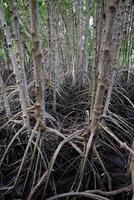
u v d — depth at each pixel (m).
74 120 3.08
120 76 4.32
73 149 2.29
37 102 1.94
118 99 3.58
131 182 1.73
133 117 3.36
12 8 1.86
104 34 1.52
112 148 2.31
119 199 1.96
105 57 1.55
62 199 2.01
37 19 1.57
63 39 4.55
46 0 2.58
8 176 2.29
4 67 5.23
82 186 2.04
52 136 2.33
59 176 2.22
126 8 2.85
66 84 4.24
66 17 4.14
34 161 2.18
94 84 1.89
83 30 4.00
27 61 5.25
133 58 4.51
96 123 1.89
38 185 1.91
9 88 3.34
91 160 2.03
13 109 3.07
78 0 3.79
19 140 2.41
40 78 1.81
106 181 2.08
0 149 2.50
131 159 1.79
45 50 3.88
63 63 4.61
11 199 2.04
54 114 3.14
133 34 4.04
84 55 4.00
